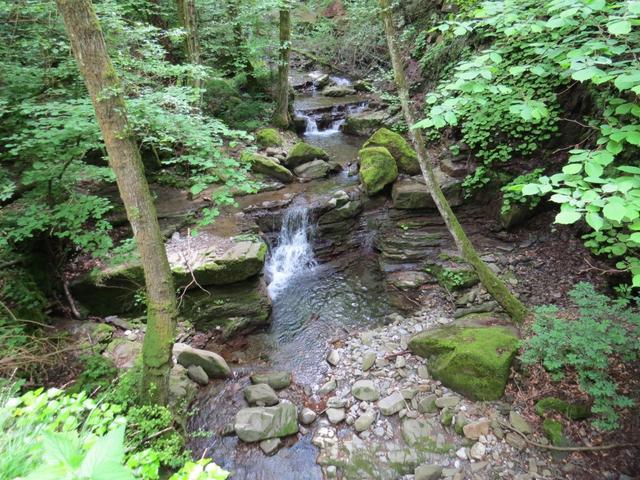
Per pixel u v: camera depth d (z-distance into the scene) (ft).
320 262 24.71
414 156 26.37
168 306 11.85
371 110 41.11
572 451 12.00
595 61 7.68
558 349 13.16
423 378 15.17
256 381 15.74
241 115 35.06
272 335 18.92
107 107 10.12
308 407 14.74
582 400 12.99
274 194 26.40
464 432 12.96
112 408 7.50
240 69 38.45
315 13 56.65
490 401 13.73
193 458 12.84
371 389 14.76
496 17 9.69
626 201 6.28
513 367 14.33
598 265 18.03
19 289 15.61
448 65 30.35
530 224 21.94
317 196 25.93
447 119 9.07
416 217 24.14
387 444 13.08
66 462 3.67
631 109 7.66
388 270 22.43
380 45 46.29
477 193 23.43
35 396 7.10
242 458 12.95
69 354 14.99
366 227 25.50
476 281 19.75
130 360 15.26
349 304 20.89
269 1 31.04
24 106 14.70
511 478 11.59
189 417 14.33
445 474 11.97
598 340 12.37
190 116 15.80
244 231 21.95
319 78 49.85
